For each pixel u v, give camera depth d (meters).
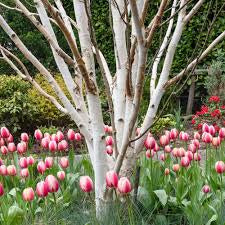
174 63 10.60
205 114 8.85
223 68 9.75
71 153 5.43
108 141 4.86
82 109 4.21
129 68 3.76
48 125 9.48
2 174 4.58
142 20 3.40
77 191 4.94
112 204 4.04
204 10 10.12
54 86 4.09
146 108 9.26
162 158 5.16
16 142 9.30
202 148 7.45
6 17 11.07
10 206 4.30
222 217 4.04
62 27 3.48
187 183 4.53
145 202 4.36
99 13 10.99
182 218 4.36
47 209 4.35
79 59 3.66
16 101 9.16
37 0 4.13
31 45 10.87
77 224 4.10
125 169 4.19
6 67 11.02
